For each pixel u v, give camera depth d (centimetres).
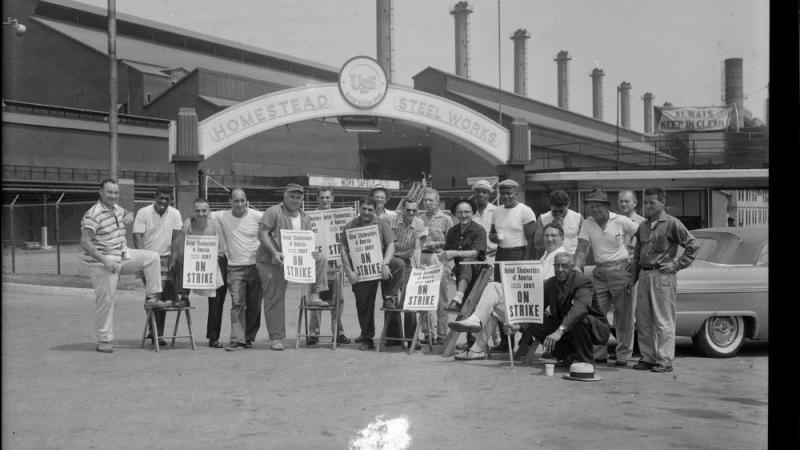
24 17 4769
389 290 938
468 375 748
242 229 911
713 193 3025
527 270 807
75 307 1370
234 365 795
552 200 859
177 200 2181
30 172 3825
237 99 4900
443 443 512
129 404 618
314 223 1016
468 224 892
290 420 570
